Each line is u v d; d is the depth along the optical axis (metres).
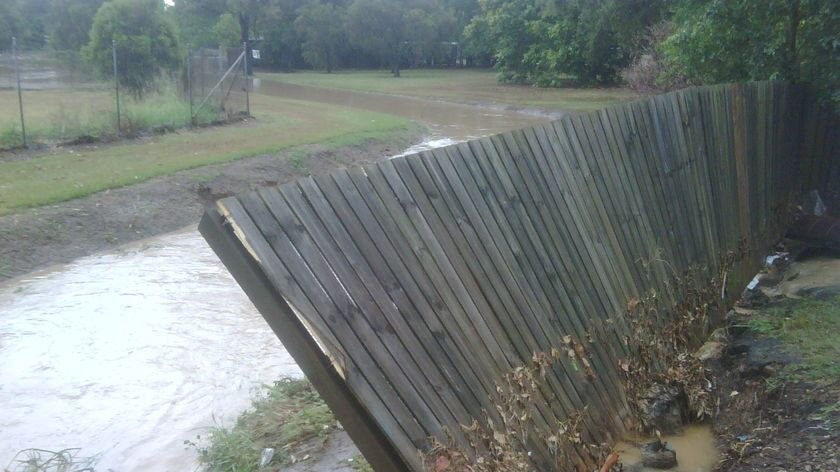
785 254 9.09
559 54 43.78
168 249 12.18
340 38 72.75
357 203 3.41
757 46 10.61
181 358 7.83
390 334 3.34
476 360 3.77
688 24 11.69
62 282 10.39
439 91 45.22
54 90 21.97
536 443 4.03
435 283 3.66
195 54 25.06
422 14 66.19
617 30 28.86
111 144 18.94
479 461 3.56
